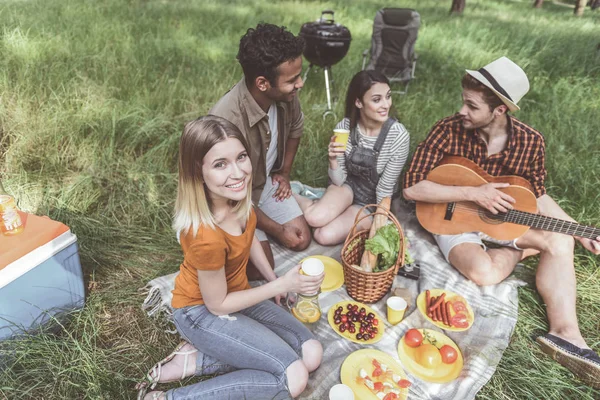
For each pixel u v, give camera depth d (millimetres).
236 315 2018
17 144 3607
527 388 2172
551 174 3832
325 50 4605
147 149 4020
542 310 2621
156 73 5340
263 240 2779
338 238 3066
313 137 4262
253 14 9359
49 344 2133
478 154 2822
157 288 2539
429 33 8414
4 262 1969
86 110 4098
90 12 7445
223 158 1668
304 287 1965
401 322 2449
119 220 3221
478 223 2838
